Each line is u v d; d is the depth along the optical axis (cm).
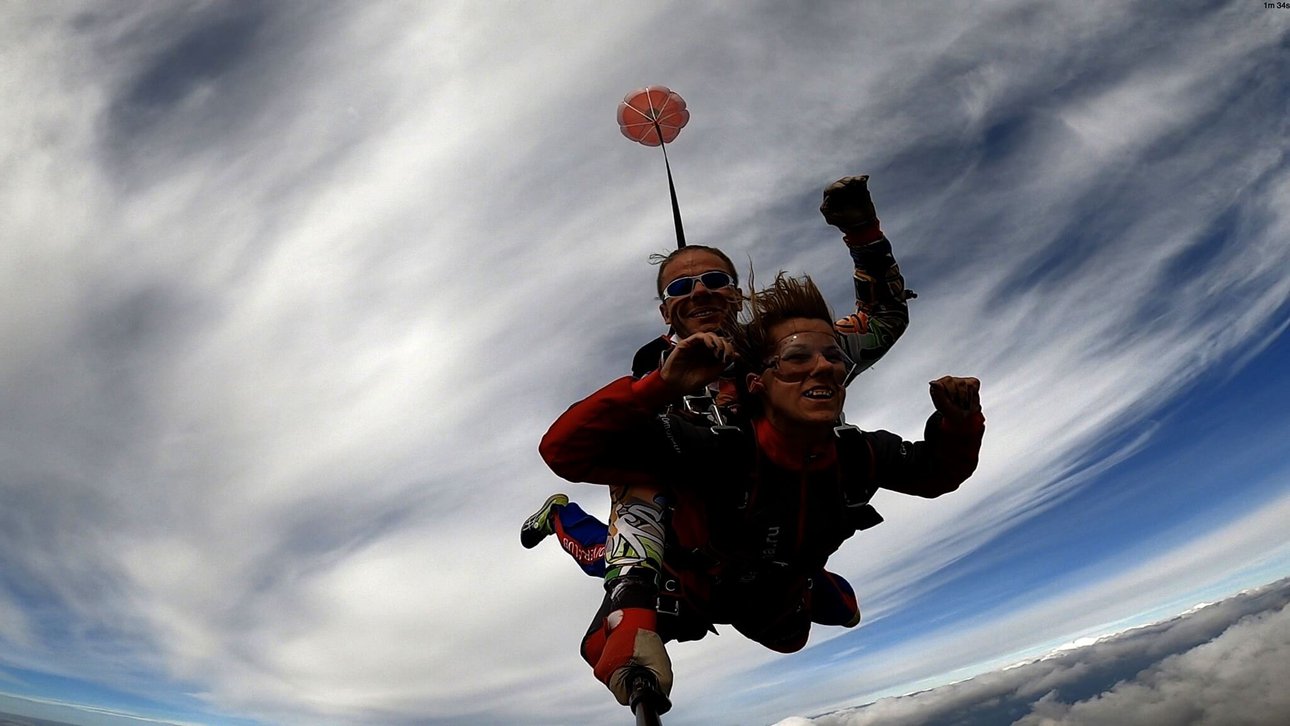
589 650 222
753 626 236
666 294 288
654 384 174
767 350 195
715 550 209
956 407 212
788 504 201
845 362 198
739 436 197
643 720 172
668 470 195
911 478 225
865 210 270
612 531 213
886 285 277
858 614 289
